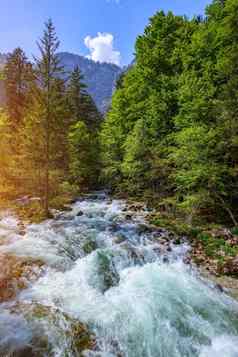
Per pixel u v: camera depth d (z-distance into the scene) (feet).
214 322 16.87
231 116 35.73
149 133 55.42
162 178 55.01
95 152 83.61
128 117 69.36
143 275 22.17
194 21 63.77
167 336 15.08
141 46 65.82
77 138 77.97
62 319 14.85
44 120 46.29
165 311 17.02
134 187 61.62
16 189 62.08
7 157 62.85
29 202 56.34
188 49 53.98
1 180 61.82
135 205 53.16
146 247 28.89
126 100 72.64
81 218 42.24
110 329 14.90
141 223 38.73
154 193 57.21
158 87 60.44
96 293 18.99
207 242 30.99
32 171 49.37
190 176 38.88
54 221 39.86
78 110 109.81
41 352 12.39
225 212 41.93
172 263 25.91
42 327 13.88
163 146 51.72
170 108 55.16
